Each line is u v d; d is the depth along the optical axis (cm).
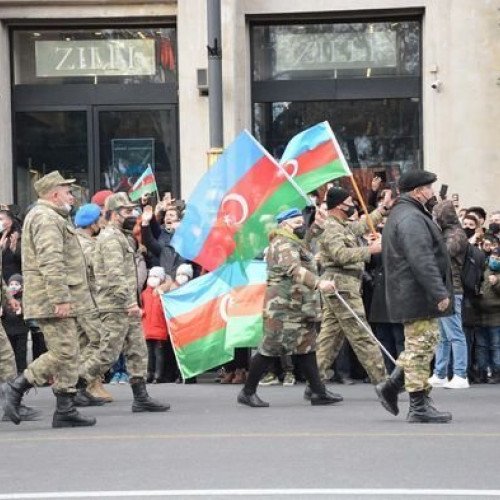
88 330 1405
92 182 2259
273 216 1542
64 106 2259
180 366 1598
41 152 2262
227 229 1555
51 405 1469
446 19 2150
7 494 873
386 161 2233
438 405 1385
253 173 1544
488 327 1642
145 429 1212
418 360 1208
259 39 2245
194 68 2173
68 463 1009
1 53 2222
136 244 1752
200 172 2180
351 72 2236
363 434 1143
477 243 1708
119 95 2253
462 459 997
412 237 1173
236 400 1467
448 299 1184
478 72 2134
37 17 2212
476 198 2139
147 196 1894
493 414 1298
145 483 905
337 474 930
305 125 2248
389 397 1234
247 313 1596
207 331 1595
